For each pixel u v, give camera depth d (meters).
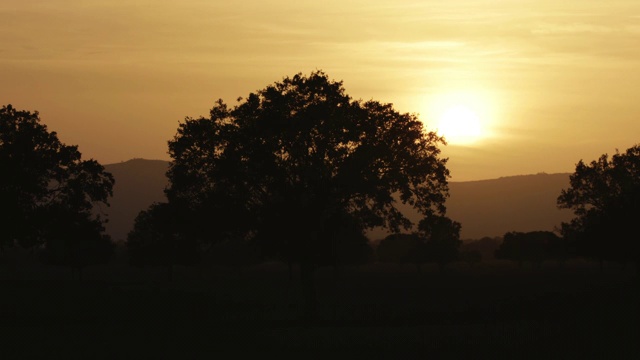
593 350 31.88
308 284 60.91
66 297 89.81
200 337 43.06
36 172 71.88
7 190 69.62
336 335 43.00
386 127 60.97
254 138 59.75
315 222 60.97
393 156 60.19
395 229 62.41
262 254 64.81
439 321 52.53
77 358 34.12
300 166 60.06
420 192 62.34
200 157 61.66
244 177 59.91
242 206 60.47
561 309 53.03
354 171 58.84
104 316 68.94
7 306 78.56
